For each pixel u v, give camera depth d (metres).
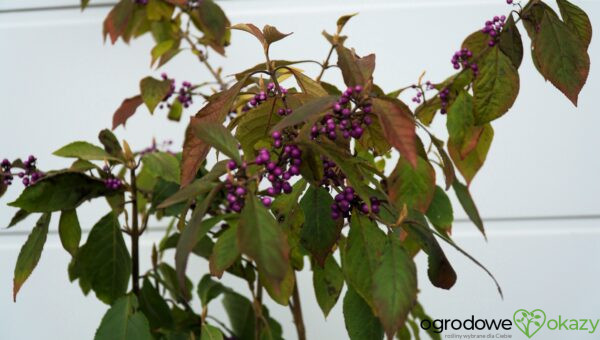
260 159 0.83
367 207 0.86
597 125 1.37
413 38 1.38
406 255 0.84
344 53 0.89
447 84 1.03
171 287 1.12
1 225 1.40
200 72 1.40
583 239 1.38
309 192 0.93
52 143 1.41
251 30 0.92
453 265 1.39
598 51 1.35
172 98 1.38
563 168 1.38
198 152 0.89
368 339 0.92
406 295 0.82
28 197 0.97
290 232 0.97
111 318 1.01
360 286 0.87
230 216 0.93
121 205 1.04
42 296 1.41
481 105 0.99
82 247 1.04
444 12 1.38
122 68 1.41
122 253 1.04
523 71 1.37
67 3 1.40
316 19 1.39
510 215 1.38
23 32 1.41
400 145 0.79
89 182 1.01
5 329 1.41
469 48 1.02
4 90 1.41
